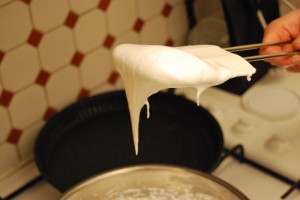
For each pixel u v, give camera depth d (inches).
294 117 57.9
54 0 51.2
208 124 54.7
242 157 53.7
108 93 57.1
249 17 57.9
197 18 64.8
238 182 51.9
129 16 57.6
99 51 56.9
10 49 50.3
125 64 39.4
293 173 51.6
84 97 58.0
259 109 59.3
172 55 37.9
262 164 53.1
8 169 54.8
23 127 54.3
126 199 48.1
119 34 57.7
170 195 48.3
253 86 62.8
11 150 54.2
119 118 57.2
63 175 51.9
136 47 39.6
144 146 54.4
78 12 53.3
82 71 56.6
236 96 61.7
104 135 55.6
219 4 65.7
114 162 53.1
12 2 48.7
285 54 43.8
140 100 40.0
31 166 55.3
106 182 47.5
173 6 61.4
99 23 55.4
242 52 57.1
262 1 58.2
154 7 59.4
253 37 59.2
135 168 48.0
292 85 62.5
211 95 62.1
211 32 62.1
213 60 39.2
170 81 37.5
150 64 37.9
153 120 56.9
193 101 56.9
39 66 52.9
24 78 52.4
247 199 44.5
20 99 52.9
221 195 46.4
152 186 48.8
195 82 37.6
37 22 50.9
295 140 54.9
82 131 55.9
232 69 38.5
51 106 55.7
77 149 54.2
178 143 54.4
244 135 55.9
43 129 53.3
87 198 46.8
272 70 64.8
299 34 48.1
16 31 49.9
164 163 52.1
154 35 61.2
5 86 51.4
